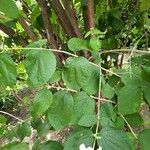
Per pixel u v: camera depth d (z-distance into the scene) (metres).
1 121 0.35
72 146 0.25
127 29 0.60
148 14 0.53
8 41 0.54
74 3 0.55
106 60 0.52
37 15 0.52
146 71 0.27
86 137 0.25
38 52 0.26
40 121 0.34
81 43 0.28
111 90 0.29
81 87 0.27
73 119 0.27
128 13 0.61
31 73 0.26
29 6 0.58
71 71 0.26
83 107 0.27
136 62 0.35
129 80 0.28
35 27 0.53
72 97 0.27
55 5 0.46
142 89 0.27
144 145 0.26
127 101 0.27
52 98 0.27
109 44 0.49
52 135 0.68
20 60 0.50
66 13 0.45
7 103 1.23
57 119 0.27
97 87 0.28
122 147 0.24
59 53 0.49
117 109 0.29
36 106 0.27
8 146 0.30
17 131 0.36
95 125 0.26
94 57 0.29
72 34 0.47
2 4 0.25
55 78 0.28
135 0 0.58
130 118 0.30
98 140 0.24
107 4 0.60
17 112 1.10
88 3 0.39
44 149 0.30
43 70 0.25
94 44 0.29
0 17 0.29
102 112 0.28
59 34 0.56
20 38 0.51
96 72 0.28
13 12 0.26
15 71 0.26
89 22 0.41
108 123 0.26
